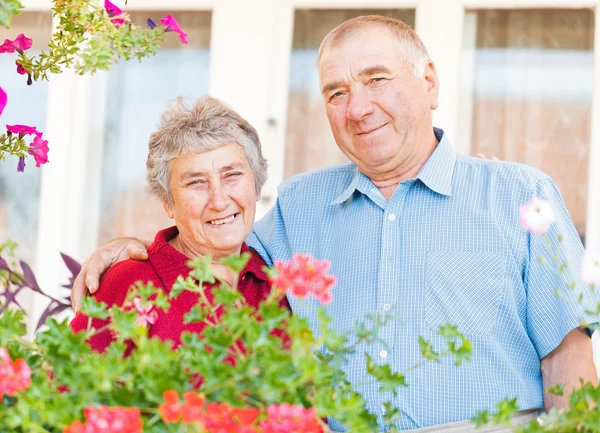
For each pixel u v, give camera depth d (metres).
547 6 3.14
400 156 1.87
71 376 1.05
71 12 1.46
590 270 1.19
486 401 1.72
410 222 1.87
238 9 3.31
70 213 3.39
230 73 3.31
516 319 1.79
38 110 3.41
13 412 1.04
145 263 1.85
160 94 3.37
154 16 3.37
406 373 1.75
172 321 1.75
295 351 1.01
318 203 2.02
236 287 1.84
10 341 1.18
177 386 1.03
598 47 3.10
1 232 3.39
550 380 1.78
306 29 3.29
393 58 1.85
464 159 1.94
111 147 3.40
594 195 3.08
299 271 1.10
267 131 3.28
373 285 1.84
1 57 3.40
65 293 3.35
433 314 1.78
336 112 1.90
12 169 3.40
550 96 3.14
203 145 1.76
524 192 1.84
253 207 1.84
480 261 1.80
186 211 1.80
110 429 0.98
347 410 1.05
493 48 3.18
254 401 1.06
